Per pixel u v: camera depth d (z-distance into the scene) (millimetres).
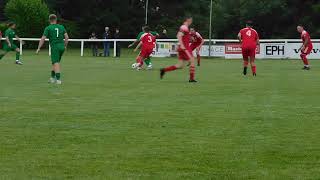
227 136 14500
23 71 39188
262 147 13219
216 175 10836
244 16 97938
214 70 41938
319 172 11055
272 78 33906
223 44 68125
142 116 17812
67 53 80188
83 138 14203
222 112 18703
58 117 17594
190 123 16469
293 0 98438
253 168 11336
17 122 16625
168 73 37875
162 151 12797
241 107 19953
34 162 11750
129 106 20219
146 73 38000
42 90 25938
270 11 97562
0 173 10906
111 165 11562
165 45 68125
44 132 15023
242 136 14500
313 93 24906
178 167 11422
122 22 115250
